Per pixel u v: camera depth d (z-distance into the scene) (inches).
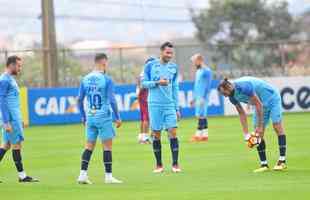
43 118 3683.6
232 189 1427.2
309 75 4087.1
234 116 3794.3
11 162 2037.4
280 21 6456.7
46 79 3843.5
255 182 1521.9
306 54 4239.7
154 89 1744.6
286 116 3636.8
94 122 1577.3
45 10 3917.3
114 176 1695.4
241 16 6437.0
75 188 1503.4
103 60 1593.3
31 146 2544.3
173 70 1753.2
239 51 4379.9
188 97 3811.5
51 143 2640.3
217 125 3203.7
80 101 1603.1
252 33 6437.0
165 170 1782.7
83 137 2864.2
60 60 3905.0
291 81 3909.9
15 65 1621.6
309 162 1843.0
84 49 3895.2
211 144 2377.0
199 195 1362.0
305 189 1405.0
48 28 3909.9
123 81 4018.2
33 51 3794.3
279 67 4131.4
